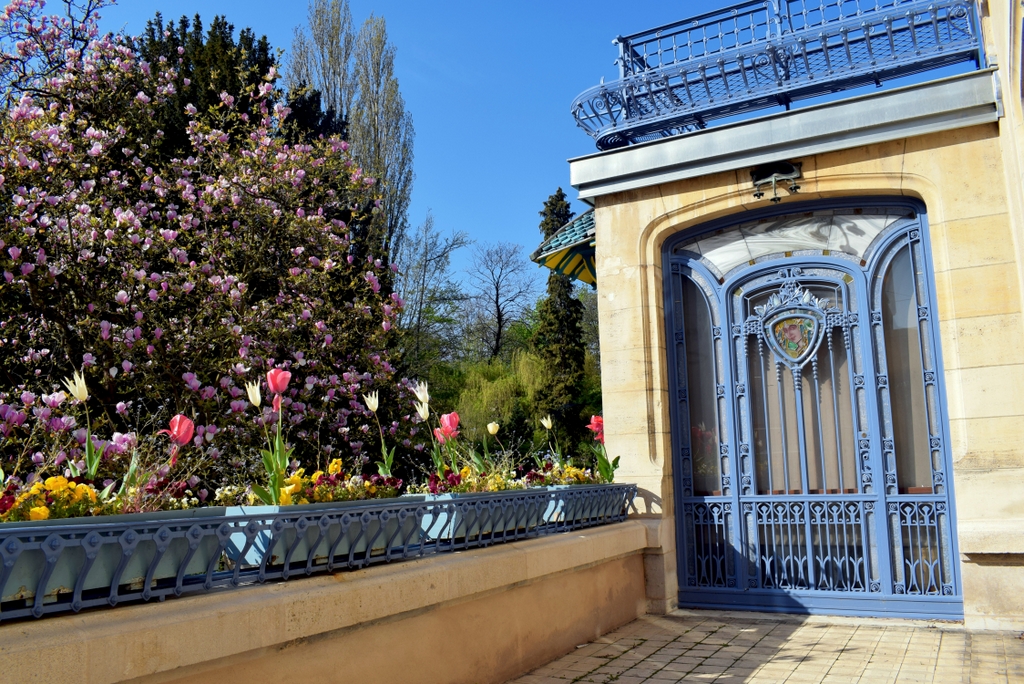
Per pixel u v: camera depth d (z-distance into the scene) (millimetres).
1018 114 5238
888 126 6461
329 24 26281
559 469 6855
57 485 3102
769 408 7176
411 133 26500
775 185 6855
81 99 9344
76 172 8227
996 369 5965
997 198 6125
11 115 7961
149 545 2936
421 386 5043
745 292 7336
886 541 6512
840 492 6797
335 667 3613
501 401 23188
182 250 8406
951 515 6297
